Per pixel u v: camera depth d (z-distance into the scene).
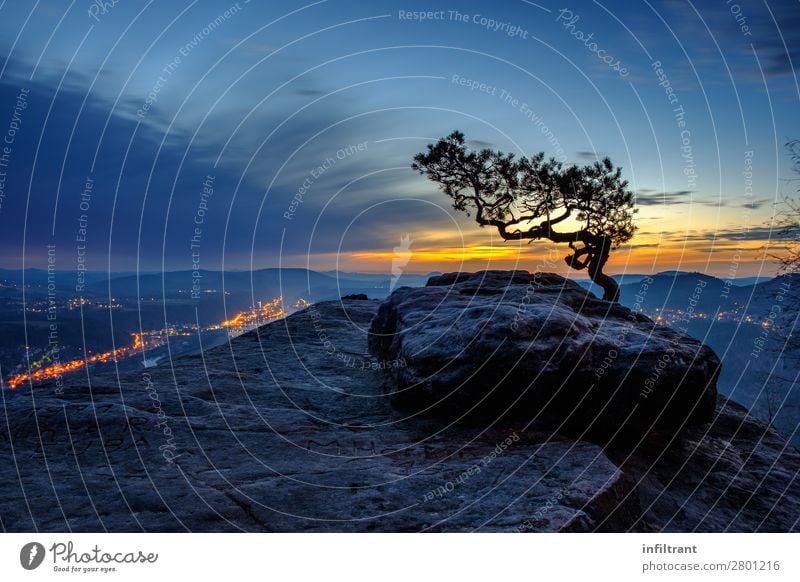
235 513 5.11
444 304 9.36
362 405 8.48
